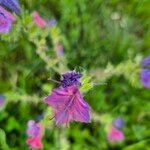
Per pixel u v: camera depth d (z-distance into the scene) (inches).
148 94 10.6
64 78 5.7
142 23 11.4
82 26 10.7
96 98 9.9
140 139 10.0
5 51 8.9
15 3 7.4
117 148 10.1
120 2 11.6
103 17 10.9
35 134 8.7
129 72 9.4
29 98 9.0
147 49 11.3
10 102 9.7
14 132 9.7
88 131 10.0
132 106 10.5
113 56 10.6
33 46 9.4
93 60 10.1
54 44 9.2
